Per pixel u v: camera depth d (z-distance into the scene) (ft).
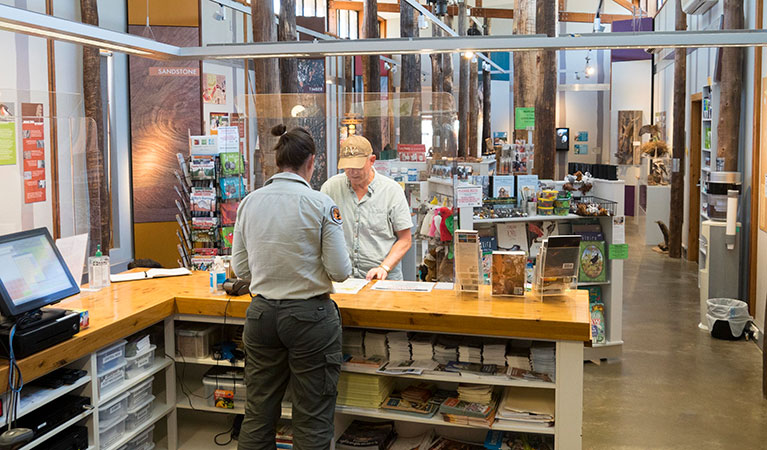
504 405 11.16
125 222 26.53
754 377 18.85
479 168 24.49
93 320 10.75
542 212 20.20
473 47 13.14
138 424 11.80
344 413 11.73
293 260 10.11
